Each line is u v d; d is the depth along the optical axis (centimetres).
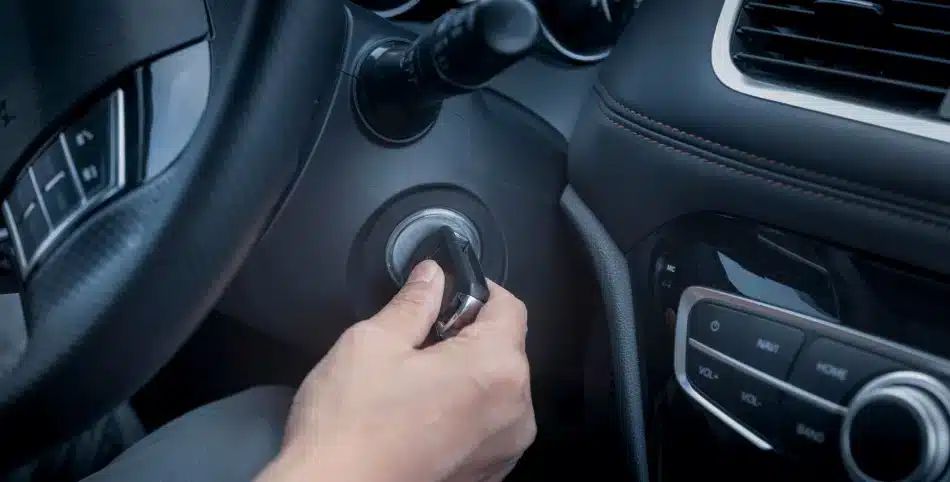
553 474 90
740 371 58
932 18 52
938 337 51
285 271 70
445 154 68
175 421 65
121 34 45
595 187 66
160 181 45
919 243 51
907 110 51
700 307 60
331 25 49
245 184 46
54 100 46
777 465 58
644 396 68
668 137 60
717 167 58
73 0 45
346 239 68
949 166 49
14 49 46
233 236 46
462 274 55
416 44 60
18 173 48
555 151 75
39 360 46
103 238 45
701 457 64
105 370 47
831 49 55
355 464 45
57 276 45
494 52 51
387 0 82
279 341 74
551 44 76
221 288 48
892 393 51
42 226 46
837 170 53
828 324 54
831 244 54
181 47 45
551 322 76
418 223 69
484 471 54
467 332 52
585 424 80
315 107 49
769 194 56
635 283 66
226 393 90
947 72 51
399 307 52
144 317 46
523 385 51
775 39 57
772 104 55
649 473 70
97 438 82
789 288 56
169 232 45
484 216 71
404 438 46
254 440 59
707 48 59
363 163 67
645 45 63
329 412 47
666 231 62
